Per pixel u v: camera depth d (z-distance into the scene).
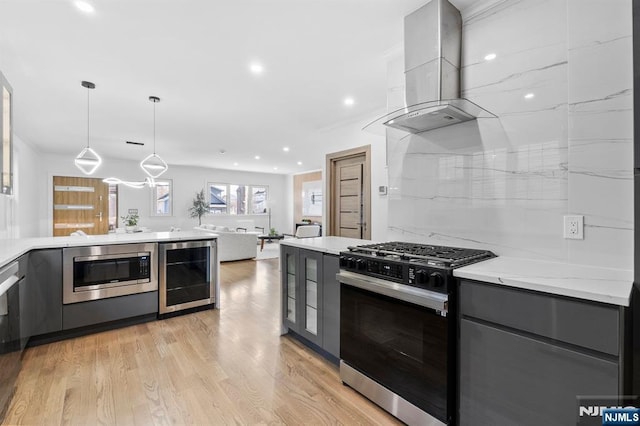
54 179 7.01
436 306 1.47
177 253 3.21
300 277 2.55
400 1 1.92
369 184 4.10
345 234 4.59
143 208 8.42
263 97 3.46
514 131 1.81
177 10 1.96
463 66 2.04
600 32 1.48
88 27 2.13
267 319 3.16
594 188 1.51
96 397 1.82
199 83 3.08
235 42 2.35
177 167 9.23
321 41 2.35
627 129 1.42
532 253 1.73
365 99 3.54
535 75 1.73
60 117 4.17
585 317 1.09
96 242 2.73
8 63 2.63
